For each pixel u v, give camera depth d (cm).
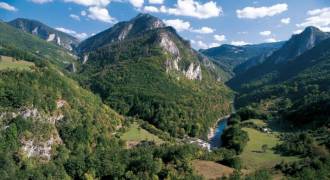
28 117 17675
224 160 15625
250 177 12675
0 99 17275
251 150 18212
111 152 16162
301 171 13012
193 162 15188
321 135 18925
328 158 14100
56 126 19100
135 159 14938
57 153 17712
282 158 16388
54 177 14062
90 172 14350
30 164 15650
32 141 17088
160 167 14062
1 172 13650
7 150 15588
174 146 16938
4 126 16562
